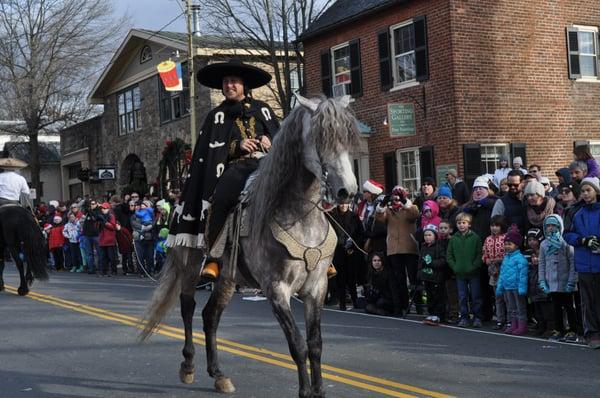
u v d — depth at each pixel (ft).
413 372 23.63
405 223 37.35
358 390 21.44
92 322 34.47
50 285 52.03
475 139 56.70
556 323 29.94
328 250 18.42
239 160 20.85
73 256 68.54
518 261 30.81
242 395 21.34
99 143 115.96
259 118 21.50
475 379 22.52
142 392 21.95
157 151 99.55
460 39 56.44
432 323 33.76
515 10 58.70
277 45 83.05
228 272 20.40
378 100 63.41
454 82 56.18
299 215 18.03
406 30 60.90
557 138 60.23
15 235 44.83
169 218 59.00
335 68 68.64
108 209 63.16
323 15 72.13
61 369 25.09
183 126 92.43
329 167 16.28
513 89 58.44
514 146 58.03
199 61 87.45
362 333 31.37
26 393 22.03
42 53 114.52
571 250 28.84
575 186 34.96
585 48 62.18
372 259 37.83
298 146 17.66
